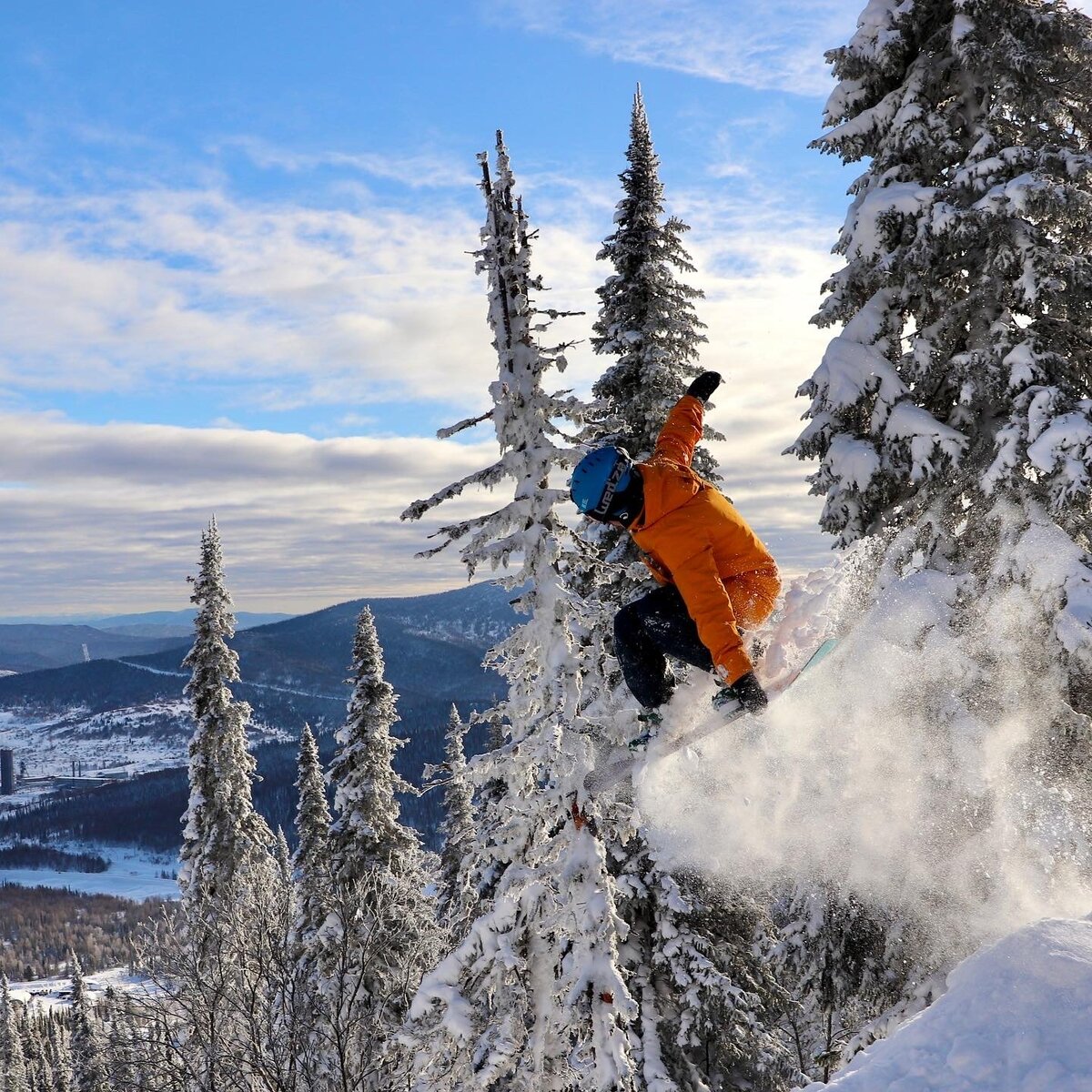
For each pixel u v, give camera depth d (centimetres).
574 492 477
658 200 1384
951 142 978
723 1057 1065
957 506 938
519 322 879
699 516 464
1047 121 976
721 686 502
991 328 930
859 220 978
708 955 1027
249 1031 1255
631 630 516
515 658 897
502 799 921
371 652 2081
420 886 1538
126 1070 1252
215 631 2353
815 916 905
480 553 851
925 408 1002
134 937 1348
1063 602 771
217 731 2325
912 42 1028
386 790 2053
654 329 1357
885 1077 289
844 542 955
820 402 994
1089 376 946
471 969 867
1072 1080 256
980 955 334
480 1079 828
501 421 878
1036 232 911
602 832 837
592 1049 805
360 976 1307
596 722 796
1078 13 934
